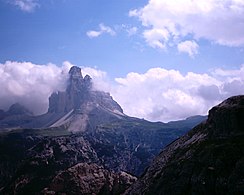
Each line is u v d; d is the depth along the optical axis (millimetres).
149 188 177375
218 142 165500
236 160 144875
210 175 145000
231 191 133875
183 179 158000
